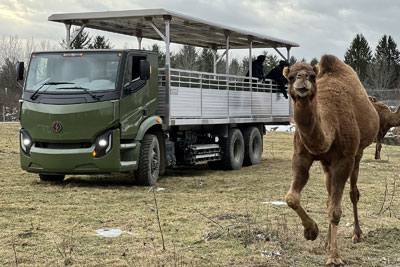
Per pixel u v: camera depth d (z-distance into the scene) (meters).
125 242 6.40
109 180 11.70
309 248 6.20
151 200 9.16
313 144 5.16
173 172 13.65
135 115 10.61
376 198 9.59
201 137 13.90
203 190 10.36
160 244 6.32
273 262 5.66
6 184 10.68
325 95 5.90
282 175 12.81
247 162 15.29
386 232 6.95
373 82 56.62
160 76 11.83
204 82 13.24
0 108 42.62
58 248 6.06
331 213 5.63
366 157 17.69
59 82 10.47
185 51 44.44
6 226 7.14
